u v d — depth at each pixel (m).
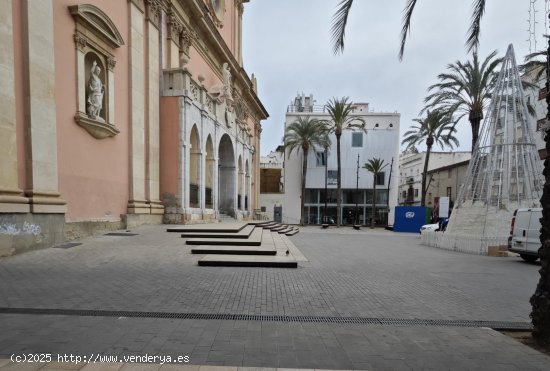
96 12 11.52
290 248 11.73
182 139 16.33
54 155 9.53
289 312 4.67
